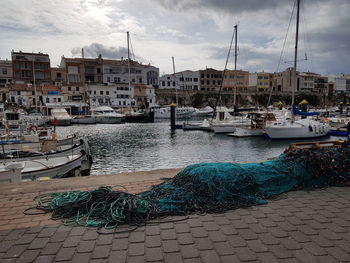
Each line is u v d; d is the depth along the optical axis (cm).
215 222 372
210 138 2895
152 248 306
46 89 6269
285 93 9038
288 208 418
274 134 2627
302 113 3116
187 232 344
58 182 568
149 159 1898
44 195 485
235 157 1950
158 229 353
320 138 2706
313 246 307
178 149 2277
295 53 2578
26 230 354
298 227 354
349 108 5575
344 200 450
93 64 7475
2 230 355
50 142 1522
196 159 1891
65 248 309
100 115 5031
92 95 6738
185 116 6078
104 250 304
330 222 368
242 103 8506
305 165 514
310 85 10294
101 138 3014
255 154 2047
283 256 287
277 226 357
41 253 299
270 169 501
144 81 8081
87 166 1419
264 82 9969
